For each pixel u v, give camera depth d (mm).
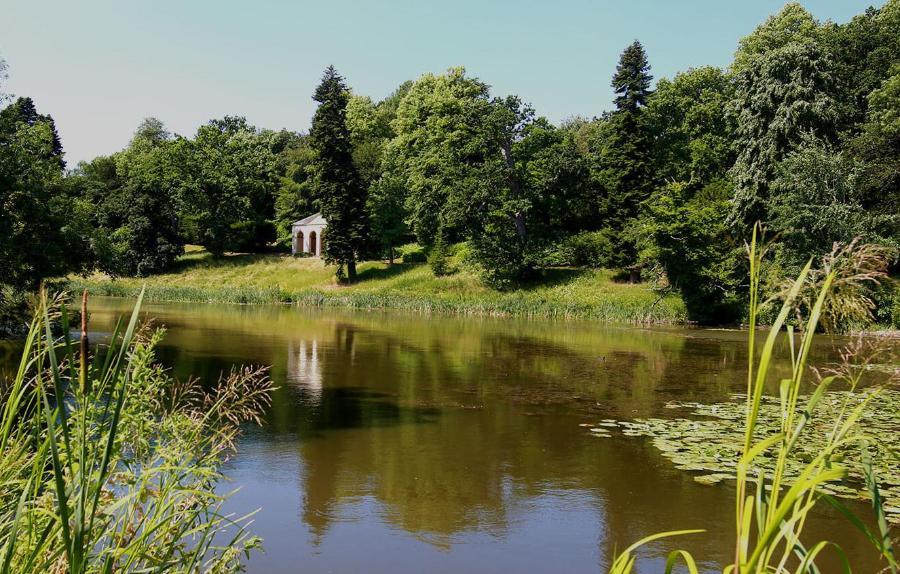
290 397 13688
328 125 48562
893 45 39062
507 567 6242
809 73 33094
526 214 47250
